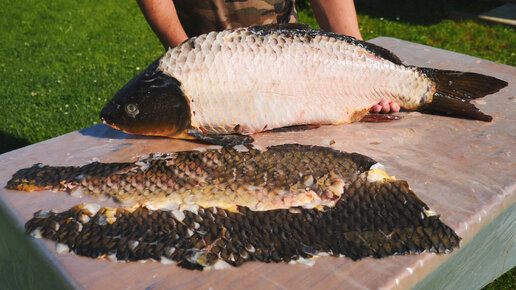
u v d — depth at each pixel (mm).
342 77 1732
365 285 1311
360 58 1741
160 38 1894
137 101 1662
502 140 1689
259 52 1687
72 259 1379
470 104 1775
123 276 1340
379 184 1533
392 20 4906
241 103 1683
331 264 1355
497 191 1513
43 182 1582
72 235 1433
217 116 1683
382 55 1764
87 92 3580
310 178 1557
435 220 1445
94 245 1408
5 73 3990
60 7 5914
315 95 1726
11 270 1565
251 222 1455
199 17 2031
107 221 1466
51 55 4391
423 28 4617
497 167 1589
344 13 1956
